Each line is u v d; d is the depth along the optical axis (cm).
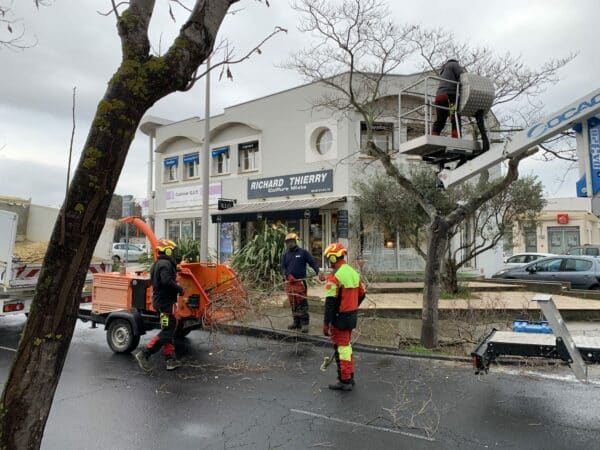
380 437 468
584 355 499
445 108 718
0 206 1116
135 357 755
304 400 576
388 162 859
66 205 196
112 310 846
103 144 198
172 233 2767
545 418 518
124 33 211
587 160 524
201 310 825
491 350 529
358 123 1898
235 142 2375
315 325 1000
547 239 3478
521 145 621
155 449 439
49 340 196
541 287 1484
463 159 739
